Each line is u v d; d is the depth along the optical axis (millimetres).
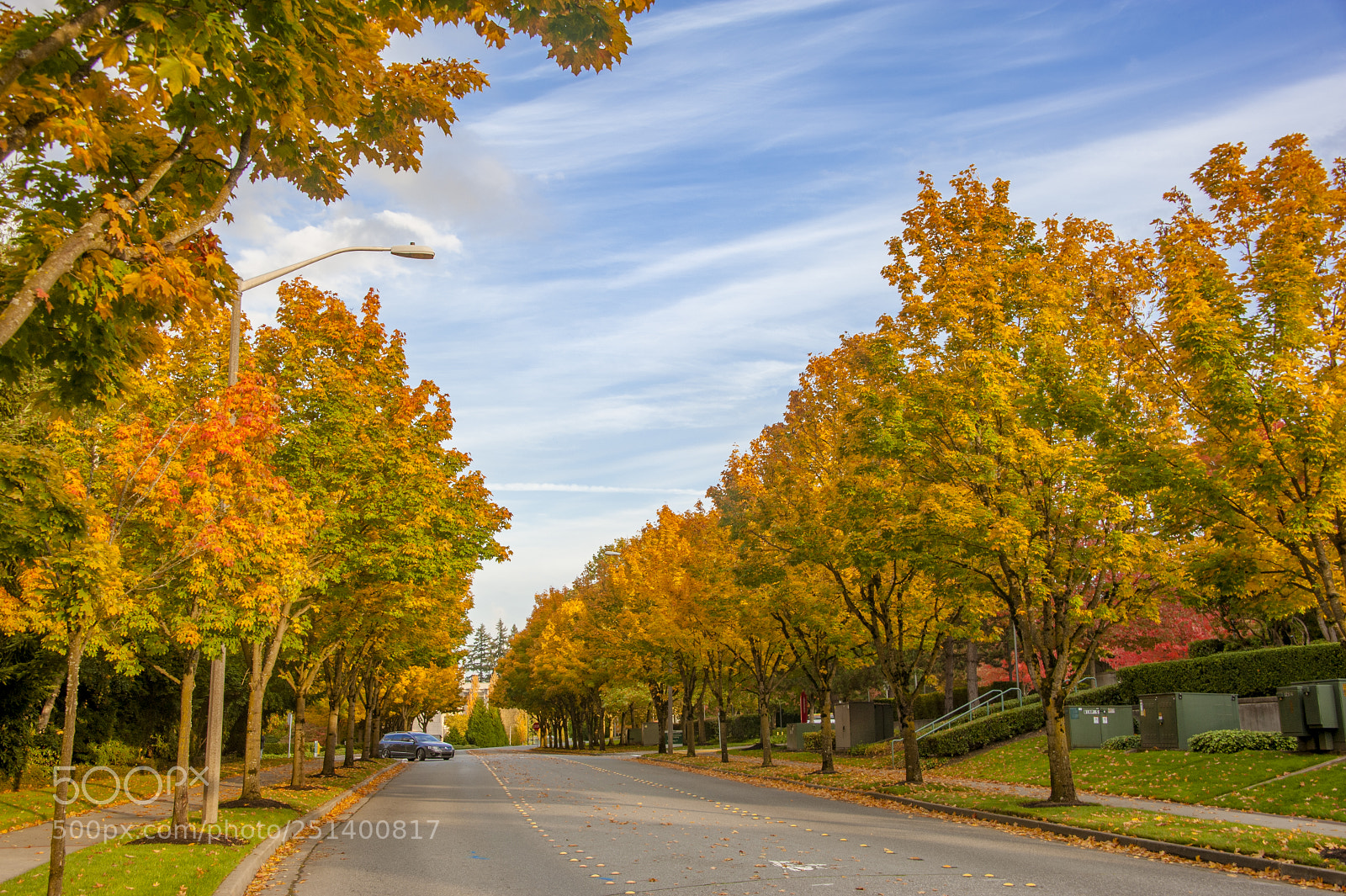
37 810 16016
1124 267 15414
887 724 39000
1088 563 16797
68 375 7641
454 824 15977
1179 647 32312
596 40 8289
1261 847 11516
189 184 7578
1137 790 19016
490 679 163250
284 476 16625
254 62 6824
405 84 8992
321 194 8859
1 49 5828
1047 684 17797
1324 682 18750
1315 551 12281
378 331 19141
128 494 11141
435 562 19281
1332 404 11703
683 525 38531
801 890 9508
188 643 11578
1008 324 18516
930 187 19500
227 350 16250
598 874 10547
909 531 18109
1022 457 16828
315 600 18984
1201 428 13375
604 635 48312
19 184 6977
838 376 24516
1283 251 12492
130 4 5801
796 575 25672
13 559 8133
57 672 19516
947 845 13055
